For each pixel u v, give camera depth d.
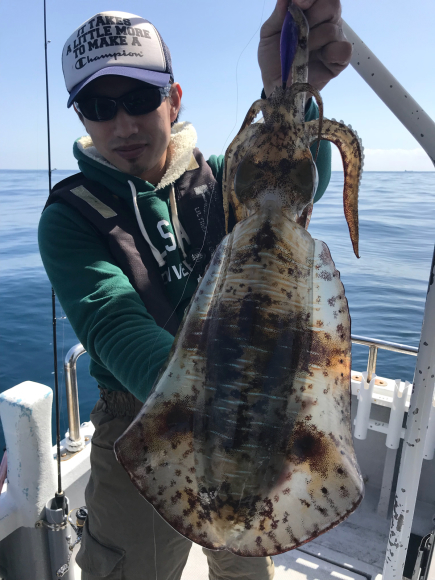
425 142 1.08
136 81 1.37
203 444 0.85
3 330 8.48
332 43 0.99
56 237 1.42
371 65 1.05
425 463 2.51
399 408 2.38
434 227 19.69
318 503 0.82
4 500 1.91
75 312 1.27
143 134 1.43
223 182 1.03
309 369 0.88
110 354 1.11
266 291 0.86
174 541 1.55
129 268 1.41
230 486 0.83
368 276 12.12
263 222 0.89
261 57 1.12
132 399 1.49
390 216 22.89
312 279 0.91
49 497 1.94
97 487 1.55
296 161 0.92
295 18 0.93
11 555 2.02
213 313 0.89
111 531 1.52
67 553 1.96
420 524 2.35
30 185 48.50
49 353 7.58
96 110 1.41
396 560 1.30
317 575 2.15
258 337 0.84
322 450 0.84
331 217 21.36
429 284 1.10
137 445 0.86
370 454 2.67
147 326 1.15
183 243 1.57
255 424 0.83
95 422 1.58
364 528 2.46
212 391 0.86
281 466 0.84
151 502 0.85
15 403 1.81
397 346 2.23
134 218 1.51
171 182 1.54
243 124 0.99
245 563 1.59
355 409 2.72
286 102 0.92
